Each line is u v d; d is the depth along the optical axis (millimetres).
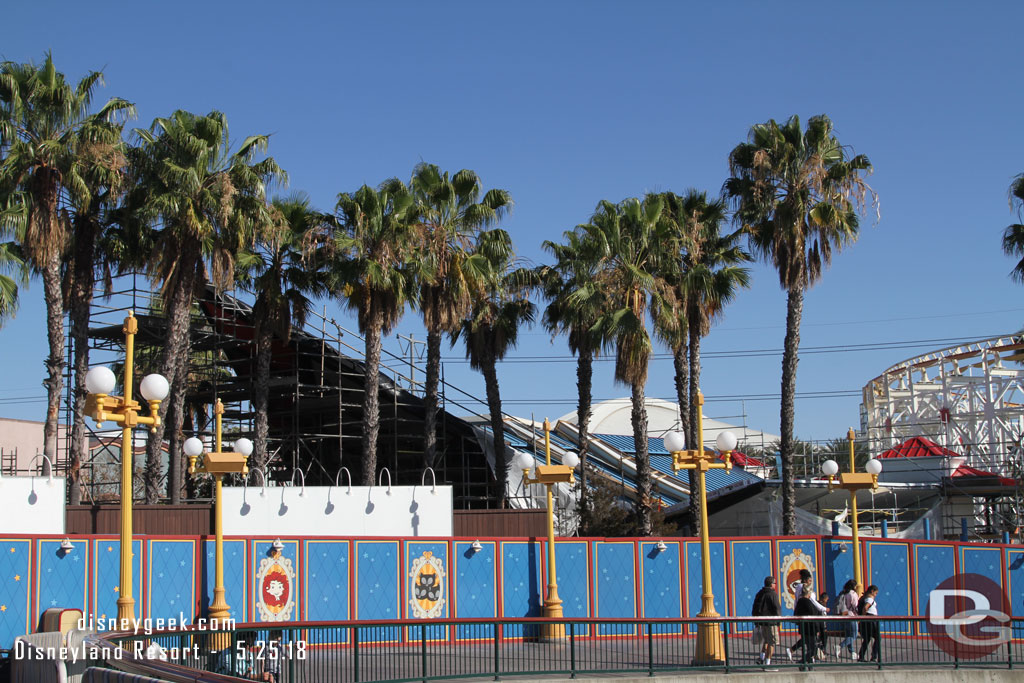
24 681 15992
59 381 28891
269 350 34125
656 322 33281
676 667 18828
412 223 33375
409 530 27047
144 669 10703
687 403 35656
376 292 32719
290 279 34750
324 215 34094
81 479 33094
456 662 17688
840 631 19969
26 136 28969
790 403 33156
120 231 31859
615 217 34219
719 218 37188
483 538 27266
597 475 38812
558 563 27922
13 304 28312
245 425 48094
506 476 38281
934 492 42125
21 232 27828
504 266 37250
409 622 16625
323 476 44312
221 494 22781
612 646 20859
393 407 41188
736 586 29500
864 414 60562
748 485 38969
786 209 33500
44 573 21828
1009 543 33500
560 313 36875
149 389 17297
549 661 19234
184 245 29344
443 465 41531
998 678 19672
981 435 47781
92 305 34781
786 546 30125
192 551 23922
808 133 34312
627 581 28469
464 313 35312
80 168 28578
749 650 22578
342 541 25766
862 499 43688
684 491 41250
